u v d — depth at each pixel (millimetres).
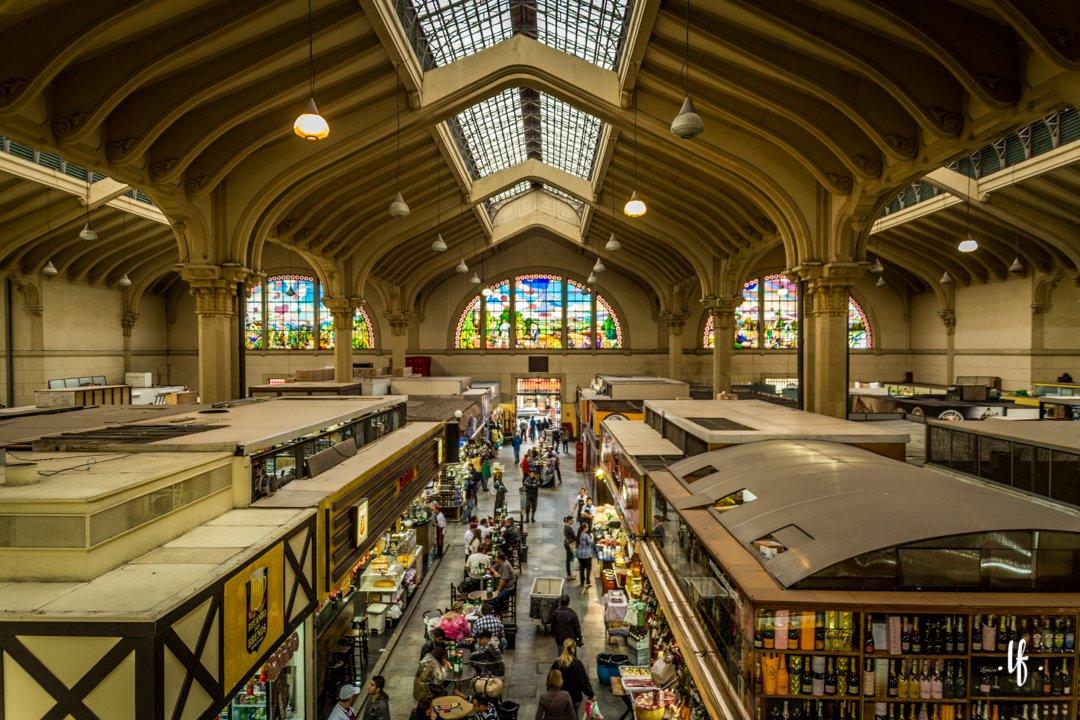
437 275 33906
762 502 6438
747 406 14297
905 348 32812
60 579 4762
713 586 5754
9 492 4879
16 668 4156
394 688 9414
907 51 9328
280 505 6977
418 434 13039
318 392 18125
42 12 8227
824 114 11641
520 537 14836
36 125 9414
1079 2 6695
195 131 11812
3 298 23078
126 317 29312
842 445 9117
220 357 14008
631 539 10820
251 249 14789
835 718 4680
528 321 34812
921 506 5426
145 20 9117
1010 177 17453
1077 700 4660
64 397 16859
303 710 6922
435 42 13836
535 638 11164
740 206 17609
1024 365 23625
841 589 4809
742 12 9844
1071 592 4867
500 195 30016
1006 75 8250
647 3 10375
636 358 34625
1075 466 7984
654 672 7910
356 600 9891
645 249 29188
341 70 12023
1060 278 22250
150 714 4070
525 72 14406
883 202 12680
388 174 18703
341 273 23078
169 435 7484
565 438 33344
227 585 5023
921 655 4668
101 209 21141
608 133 17062
